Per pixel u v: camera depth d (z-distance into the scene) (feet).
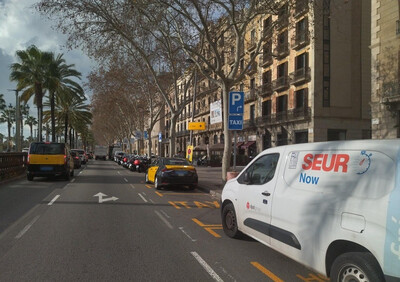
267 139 123.44
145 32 59.62
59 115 183.73
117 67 101.24
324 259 13.56
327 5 59.36
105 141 411.75
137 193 47.42
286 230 16.03
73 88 133.90
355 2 101.55
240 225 21.18
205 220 29.22
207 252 19.79
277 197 16.90
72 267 17.04
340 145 14.14
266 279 15.76
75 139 314.55
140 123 156.87
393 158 11.71
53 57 121.29
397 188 11.14
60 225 26.20
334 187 13.64
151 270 16.75
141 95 137.39
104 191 48.49
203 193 49.44
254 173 20.39
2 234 23.39
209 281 15.47
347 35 100.83
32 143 61.41
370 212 11.71
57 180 64.49
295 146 17.13
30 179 61.98
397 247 10.64
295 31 100.32
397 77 57.77
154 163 60.64
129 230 24.98
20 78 112.06
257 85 130.62
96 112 185.06
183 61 85.46
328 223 13.41
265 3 50.70
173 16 58.85
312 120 98.63
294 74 106.22
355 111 101.24
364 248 12.32
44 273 16.22
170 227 26.23
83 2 54.19
